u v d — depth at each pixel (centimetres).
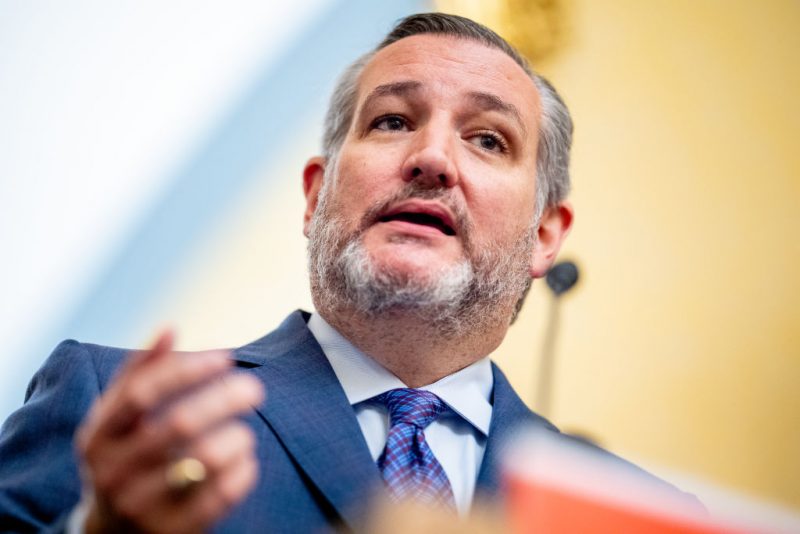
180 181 423
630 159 422
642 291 408
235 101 429
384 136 211
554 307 421
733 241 394
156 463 103
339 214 204
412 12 434
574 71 436
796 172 383
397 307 191
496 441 184
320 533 150
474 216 203
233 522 144
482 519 95
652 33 423
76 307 399
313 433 166
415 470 170
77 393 171
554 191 247
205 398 100
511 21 432
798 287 374
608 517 89
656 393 395
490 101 218
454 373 205
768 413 372
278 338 205
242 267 429
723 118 404
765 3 399
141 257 414
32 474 155
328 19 430
